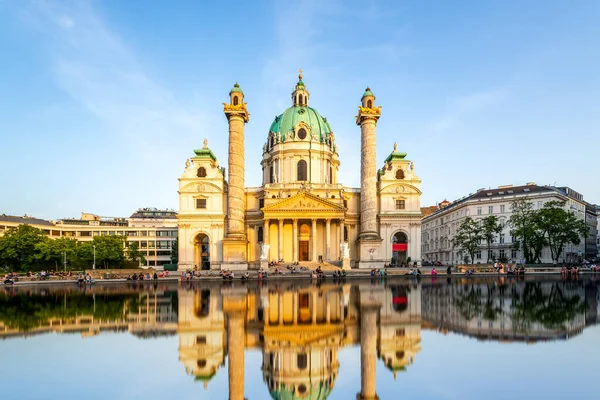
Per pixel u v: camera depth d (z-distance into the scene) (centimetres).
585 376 1135
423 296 3131
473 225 9938
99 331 1819
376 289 3859
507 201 10350
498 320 1984
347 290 3784
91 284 5459
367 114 7800
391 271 6844
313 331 1773
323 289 3925
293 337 1667
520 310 2303
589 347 1449
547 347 1456
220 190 8506
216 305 2688
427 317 2086
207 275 6481
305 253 8569
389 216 8706
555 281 4884
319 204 8231
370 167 7800
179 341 1617
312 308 2477
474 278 5662
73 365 1292
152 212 16062
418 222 8700
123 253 9962
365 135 7869
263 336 1689
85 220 14538
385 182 8825
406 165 8931
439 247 13200
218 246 8412
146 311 2431
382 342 1559
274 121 10088
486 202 10744
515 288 3844
